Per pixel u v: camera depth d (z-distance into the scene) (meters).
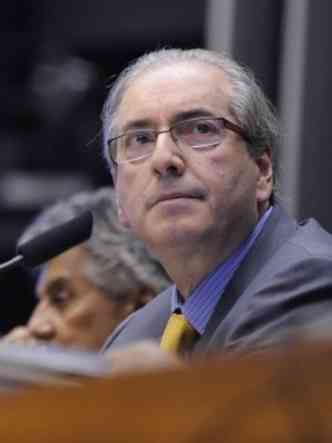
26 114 11.59
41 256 3.86
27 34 11.91
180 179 3.70
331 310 3.20
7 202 11.23
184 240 3.70
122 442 1.54
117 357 2.05
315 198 6.78
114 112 3.99
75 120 11.34
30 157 11.48
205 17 11.34
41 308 4.89
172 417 1.53
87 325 4.80
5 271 3.86
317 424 1.50
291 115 6.82
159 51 4.03
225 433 1.51
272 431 1.51
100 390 1.56
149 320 4.14
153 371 1.56
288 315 3.26
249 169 3.81
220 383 1.53
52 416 1.58
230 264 3.76
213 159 3.72
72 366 2.00
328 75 6.83
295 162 6.77
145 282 4.76
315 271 3.43
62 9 12.00
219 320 3.62
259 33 6.97
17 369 2.01
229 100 3.82
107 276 4.75
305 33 6.81
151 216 3.74
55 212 4.91
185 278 3.83
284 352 1.52
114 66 11.90
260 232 3.80
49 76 11.45
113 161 4.02
